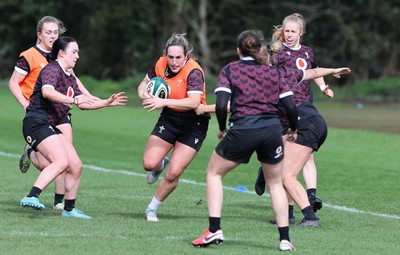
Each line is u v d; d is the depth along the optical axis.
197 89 29.12
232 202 36.34
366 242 27.05
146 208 33.56
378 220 32.09
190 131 30.12
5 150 57.53
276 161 24.67
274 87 24.70
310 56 31.88
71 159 30.12
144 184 41.81
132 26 158.50
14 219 29.58
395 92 134.12
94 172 46.84
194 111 29.97
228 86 24.55
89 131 72.25
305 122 29.86
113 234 27.02
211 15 167.50
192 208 34.03
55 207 32.66
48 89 28.95
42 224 28.62
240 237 27.28
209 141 65.56
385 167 50.94
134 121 81.56
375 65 164.38
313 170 32.69
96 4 157.75
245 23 167.25
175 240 26.22
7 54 167.38
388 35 163.50
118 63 163.75
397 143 63.75
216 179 24.97
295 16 31.98
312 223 29.97
